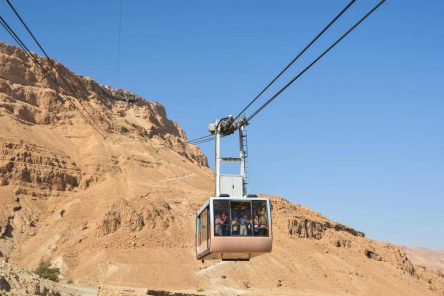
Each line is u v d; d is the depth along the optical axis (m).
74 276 123.69
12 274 42.88
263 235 30.38
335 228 196.50
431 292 175.75
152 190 176.75
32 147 174.12
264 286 133.38
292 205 197.50
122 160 194.38
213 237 30.00
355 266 169.62
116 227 147.00
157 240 144.75
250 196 31.55
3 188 156.25
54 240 139.50
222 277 131.75
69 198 164.50
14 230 142.50
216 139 33.53
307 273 149.88
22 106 194.12
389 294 155.50
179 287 122.56
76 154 190.38
